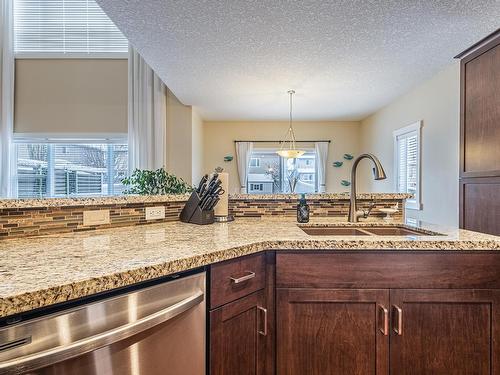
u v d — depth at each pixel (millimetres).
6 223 1210
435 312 1187
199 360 996
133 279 808
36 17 4996
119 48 5035
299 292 1198
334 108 5508
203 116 6172
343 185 6645
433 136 3924
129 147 4961
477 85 2244
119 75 5051
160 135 4973
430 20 2578
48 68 5027
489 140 2141
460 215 2408
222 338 1058
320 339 1194
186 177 5109
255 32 2785
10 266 829
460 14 2488
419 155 4199
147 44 3016
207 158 6652
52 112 5031
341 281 1190
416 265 1189
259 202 2051
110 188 5125
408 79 4000
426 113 4078
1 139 4902
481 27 2691
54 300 675
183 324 951
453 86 3531
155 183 3928
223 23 2633
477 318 1188
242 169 6602
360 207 2064
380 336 1185
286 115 6090
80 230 1421
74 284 706
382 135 5492
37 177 5047
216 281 1043
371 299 1189
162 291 893
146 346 856
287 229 1541
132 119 4961
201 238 1262
